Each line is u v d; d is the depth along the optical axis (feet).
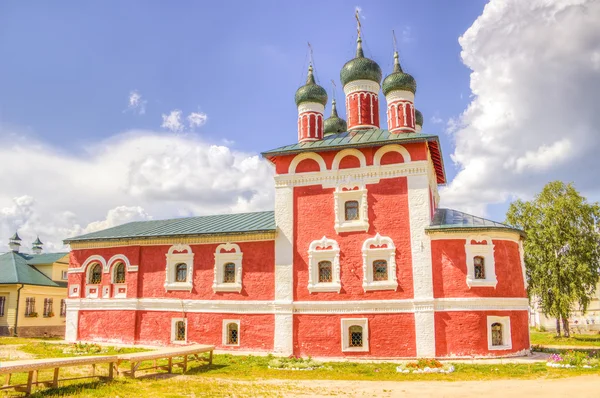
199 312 95.25
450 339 79.97
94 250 107.76
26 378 59.47
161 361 76.33
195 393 52.60
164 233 102.06
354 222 88.33
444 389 55.72
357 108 103.50
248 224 100.42
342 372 68.69
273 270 91.81
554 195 157.07
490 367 70.49
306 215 91.20
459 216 90.38
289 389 55.93
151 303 99.66
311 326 86.84
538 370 68.18
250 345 90.02
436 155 95.91
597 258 150.61
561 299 144.46
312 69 108.17
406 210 86.12
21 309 137.28
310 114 104.12
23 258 156.15
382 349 82.43
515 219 159.74
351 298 85.71
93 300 104.78
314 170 92.58
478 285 81.41
